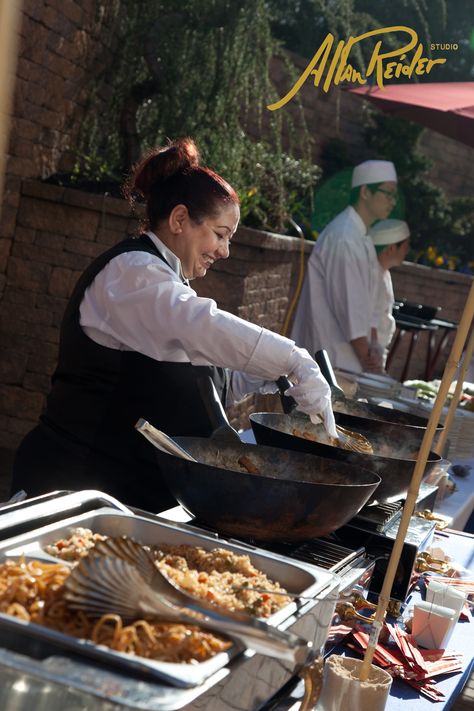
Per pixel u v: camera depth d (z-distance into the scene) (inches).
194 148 87.7
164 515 64.7
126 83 230.5
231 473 56.8
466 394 169.5
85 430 84.7
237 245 210.7
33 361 199.5
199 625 38.2
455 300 442.9
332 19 282.5
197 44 222.8
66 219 195.0
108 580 39.1
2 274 197.0
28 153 199.2
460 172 560.1
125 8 228.1
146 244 85.4
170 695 33.7
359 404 96.1
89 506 56.5
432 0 416.2
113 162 232.1
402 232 180.2
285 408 84.9
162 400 83.9
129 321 79.5
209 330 75.7
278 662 42.9
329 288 167.9
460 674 61.9
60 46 204.2
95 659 35.4
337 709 51.0
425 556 71.9
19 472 88.0
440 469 89.7
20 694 34.4
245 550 52.7
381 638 64.2
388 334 187.0
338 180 431.8
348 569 61.5
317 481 66.1
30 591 40.9
